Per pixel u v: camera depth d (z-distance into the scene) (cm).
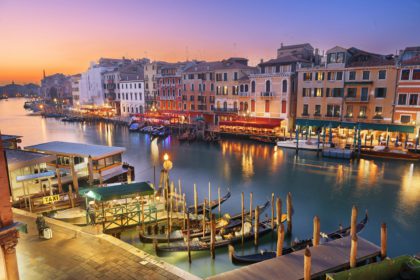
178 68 6769
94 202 1945
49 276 1159
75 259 1271
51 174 2186
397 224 2117
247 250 1761
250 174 3253
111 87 8438
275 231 1939
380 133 4231
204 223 1808
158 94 7181
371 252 1459
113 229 1750
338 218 2216
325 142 4131
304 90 4766
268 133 4950
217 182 3028
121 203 1981
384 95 4134
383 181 2938
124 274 1175
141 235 1712
